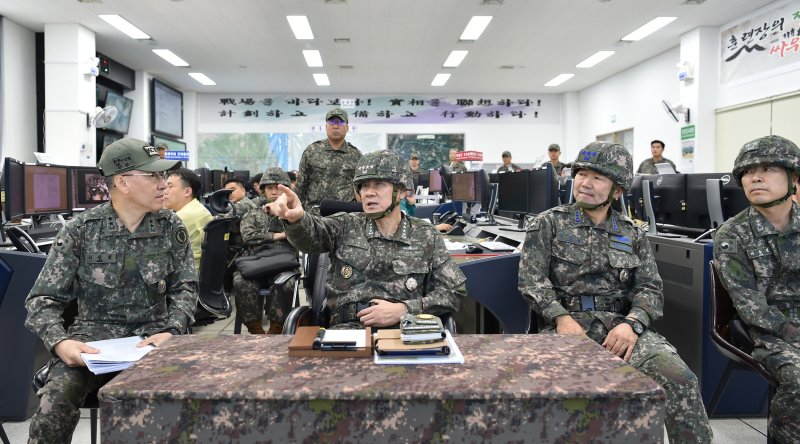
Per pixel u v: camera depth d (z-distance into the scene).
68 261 1.56
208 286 2.82
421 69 10.70
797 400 1.49
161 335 1.46
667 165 4.25
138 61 10.00
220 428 0.82
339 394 0.81
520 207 3.79
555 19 7.56
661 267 2.56
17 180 3.26
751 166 1.73
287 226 1.54
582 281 1.83
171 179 2.95
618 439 0.83
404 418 0.82
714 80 8.11
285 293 3.01
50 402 1.36
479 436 0.83
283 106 13.34
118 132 10.07
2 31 7.42
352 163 3.52
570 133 13.36
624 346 1.61
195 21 7.65
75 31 7.78
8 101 7.52
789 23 6.66
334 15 7.39
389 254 1.69
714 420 2.26
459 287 1.69
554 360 0.99
